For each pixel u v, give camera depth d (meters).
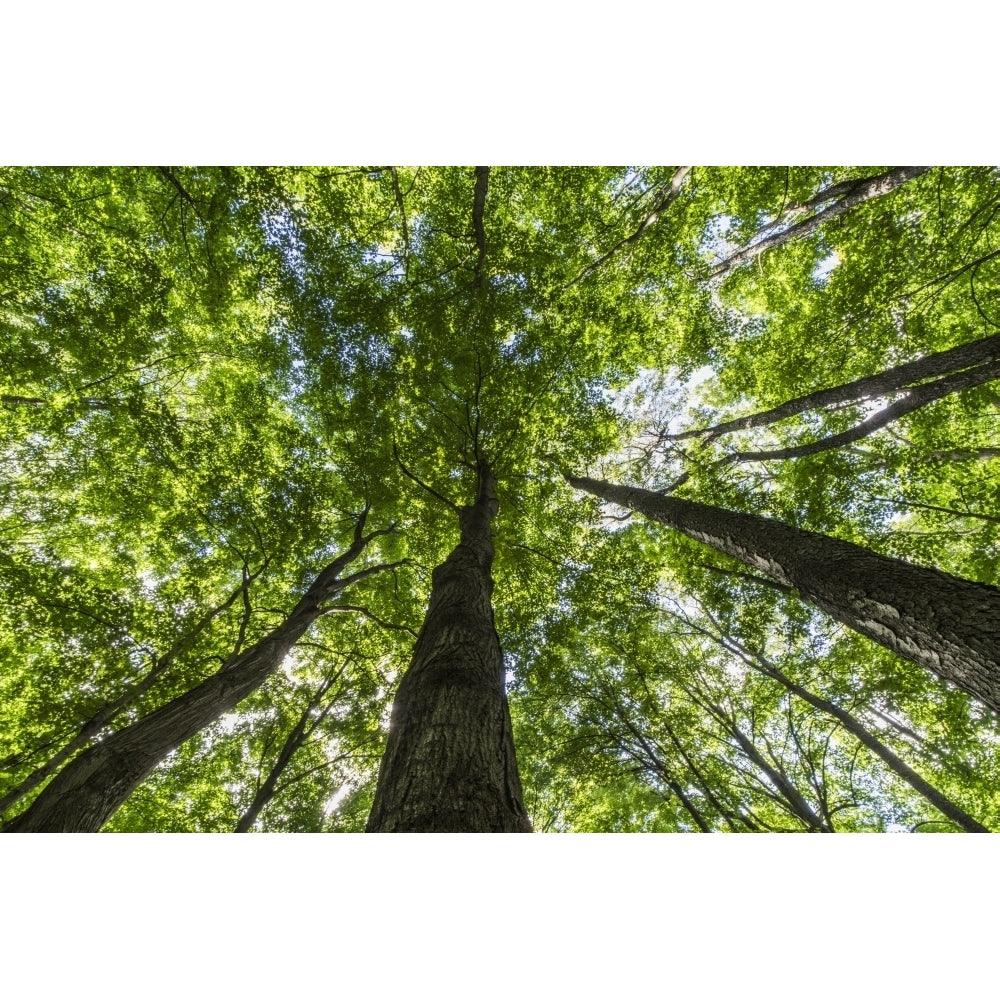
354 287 8.74
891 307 8.95
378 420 10.07
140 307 8.46
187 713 4.69
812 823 7.85
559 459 10.80
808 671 10.16
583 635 11.30
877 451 11.25
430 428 10.58
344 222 8.11
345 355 9.34
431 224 9.09
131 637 7.87
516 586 10.86
